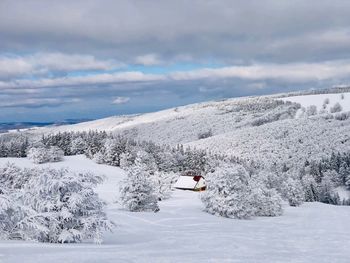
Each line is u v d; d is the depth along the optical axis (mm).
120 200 53312
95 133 157125
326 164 174125
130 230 30234
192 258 13508
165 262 12523
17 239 18781
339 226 42812
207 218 49469
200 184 103812
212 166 143000
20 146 141125
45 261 11766
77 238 20125
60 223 19688
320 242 23094
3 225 18422
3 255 12562
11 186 21641
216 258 13695
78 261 11938
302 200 86375
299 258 14625
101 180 22062
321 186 131500
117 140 139125
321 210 73625
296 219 54594
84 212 20656
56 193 20375
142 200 52438
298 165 196750
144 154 124625
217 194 55625
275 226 41094
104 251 15055
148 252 15016
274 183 101312
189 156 149125
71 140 149250
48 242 19391
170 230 32094
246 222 47000
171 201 78125
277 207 61750
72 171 21562
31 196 20312
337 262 14109
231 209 53750
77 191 20719
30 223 18797
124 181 53156
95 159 133500
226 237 24828
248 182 60719
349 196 141250
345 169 156250
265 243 21281
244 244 20203
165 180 82438
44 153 126312
